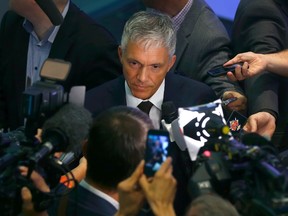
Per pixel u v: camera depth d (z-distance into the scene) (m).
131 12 8.66
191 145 4.13
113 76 5.82
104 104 4.88
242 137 3.80
